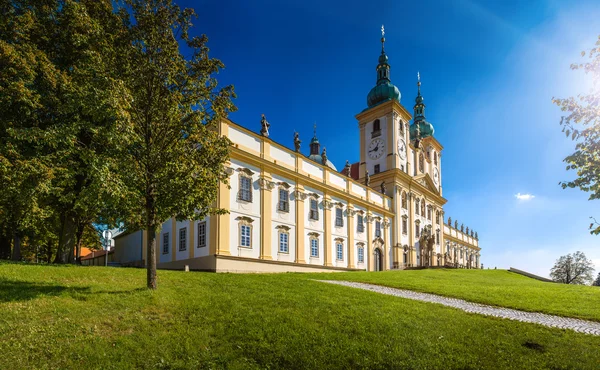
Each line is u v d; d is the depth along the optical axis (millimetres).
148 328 11578
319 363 10164
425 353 10883
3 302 12031
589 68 12289
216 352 10656
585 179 12688
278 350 10727
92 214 25469
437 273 37781
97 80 14320
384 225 54562
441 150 82438
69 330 10867
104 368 9477
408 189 61938
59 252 24797
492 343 12023
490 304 18844
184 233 34750
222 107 16844
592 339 13023
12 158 18719
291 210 39219
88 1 22453
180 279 18688
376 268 52312
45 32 23594
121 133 13617
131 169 14578
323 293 17609
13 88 18750
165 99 15617
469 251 105250
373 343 11344
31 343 10023
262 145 36844
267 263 34938
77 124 17750
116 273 18781
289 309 14031
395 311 14812
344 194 47000
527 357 11133
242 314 13141
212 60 16484
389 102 60344
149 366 9797
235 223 32781
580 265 94312
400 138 62219
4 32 20906
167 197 14930
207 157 16234
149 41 15609
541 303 19250
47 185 19688
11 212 22531
